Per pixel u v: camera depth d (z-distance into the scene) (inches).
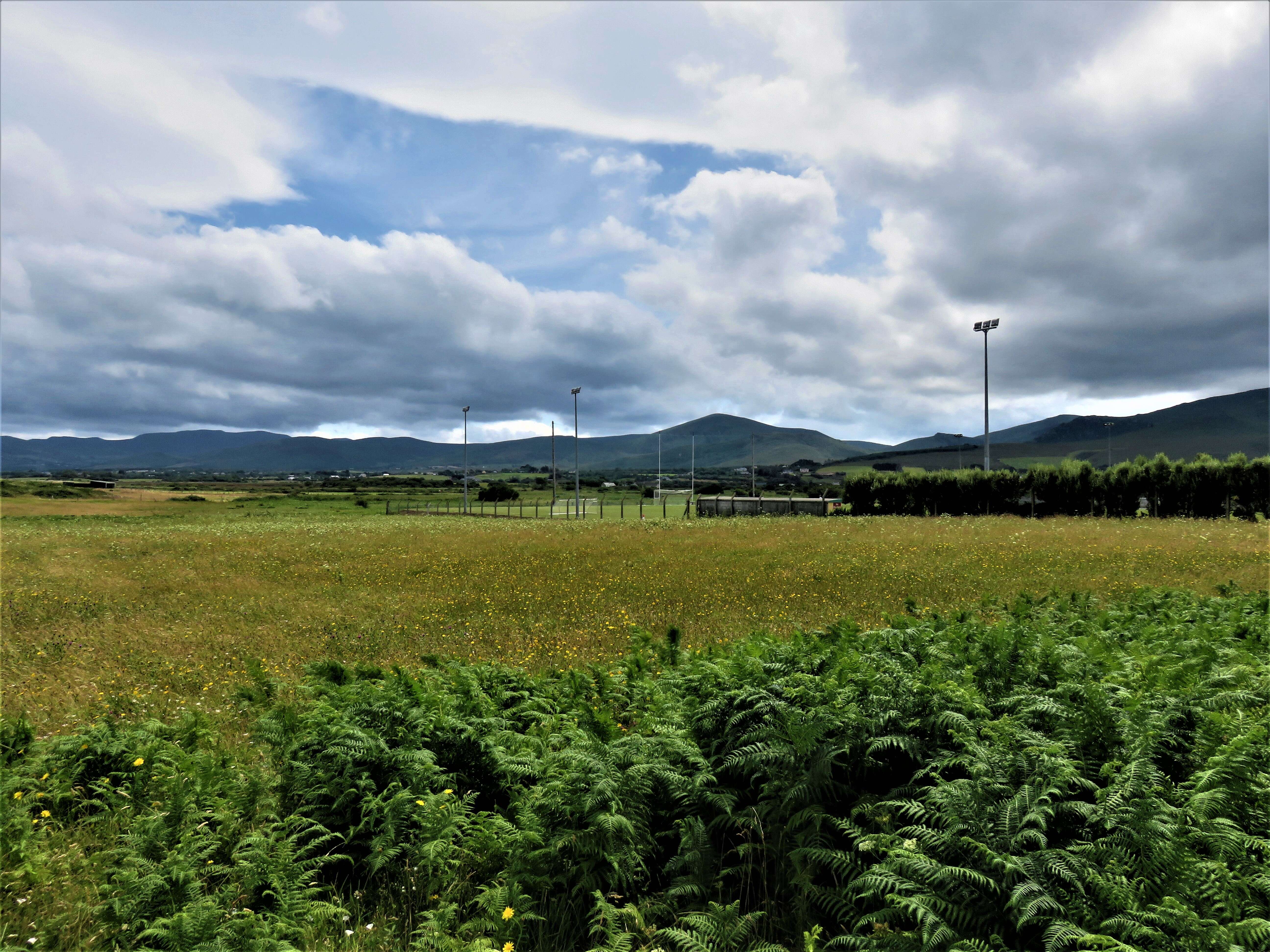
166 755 237.0
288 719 262.8
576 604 565.6
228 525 1845.5
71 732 292.5
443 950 145.6
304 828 203.6
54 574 810.2
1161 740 192.4
